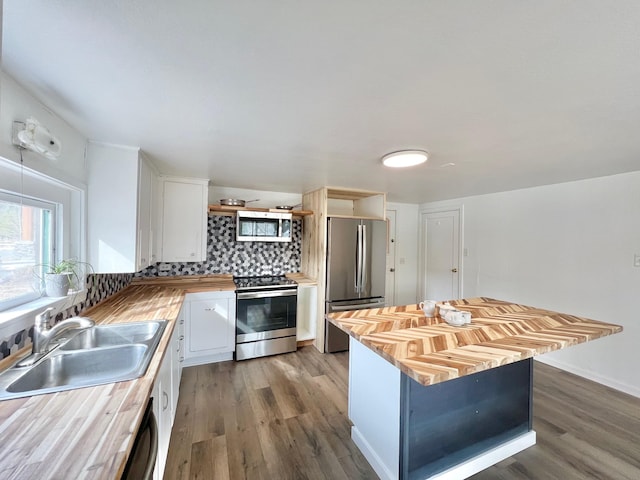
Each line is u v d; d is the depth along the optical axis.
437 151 1.96
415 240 4.86
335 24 0.81
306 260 3.79
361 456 1.73
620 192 2.56
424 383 1.05
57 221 1.60
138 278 3.09
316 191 3.54
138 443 0.86
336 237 3.37
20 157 1.16
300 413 2.14
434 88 1.16
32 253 1.44
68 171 1.56
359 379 1.82
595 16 0.76
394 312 2.04
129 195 1.91
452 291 4.23
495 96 1.21
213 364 2.96
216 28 0.83
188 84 1.15
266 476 1.57
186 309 2.82
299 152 2.03
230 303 3.00
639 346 2.44
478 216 3.85
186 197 2.97
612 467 1.67
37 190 1.39
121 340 1.64
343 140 1.77
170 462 1.65
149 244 2.42
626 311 2.51
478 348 1.35
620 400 2.38
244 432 1.92
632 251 2.49
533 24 0.80
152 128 1.60
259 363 3.01
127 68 1.04
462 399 1.62
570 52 0.92
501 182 2.99
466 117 1.42
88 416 0.83
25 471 0.62
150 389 0.99
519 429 1.83
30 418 0.81
